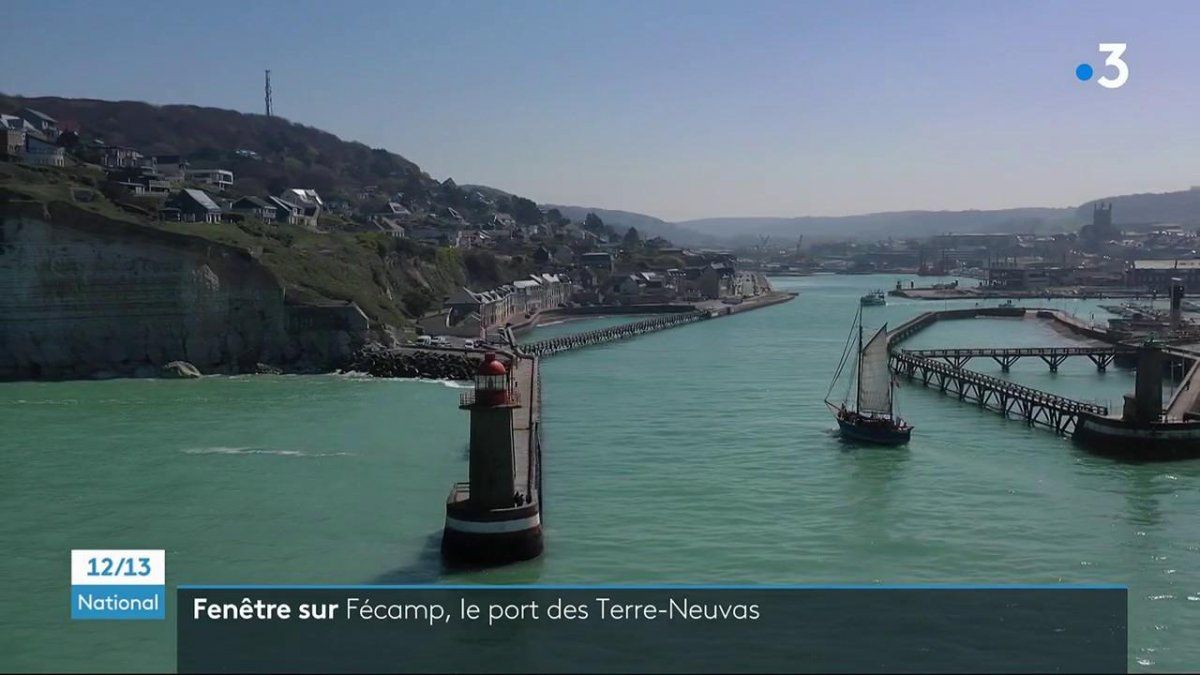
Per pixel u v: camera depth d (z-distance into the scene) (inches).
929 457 2928.2
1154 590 1819.6
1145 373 3002.0
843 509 2351.1
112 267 4690.0
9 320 4537.4
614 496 2466.8
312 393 4183.1
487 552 1920.5
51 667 1524.4
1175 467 2805.1
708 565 1946.4
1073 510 2351.1
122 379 4562.0
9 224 4534.9
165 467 2758.4
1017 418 3649.1
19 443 3080.7
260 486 2551.7
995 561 1975.9
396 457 2886.3
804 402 3991.1
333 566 1945.1
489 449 1943.9
